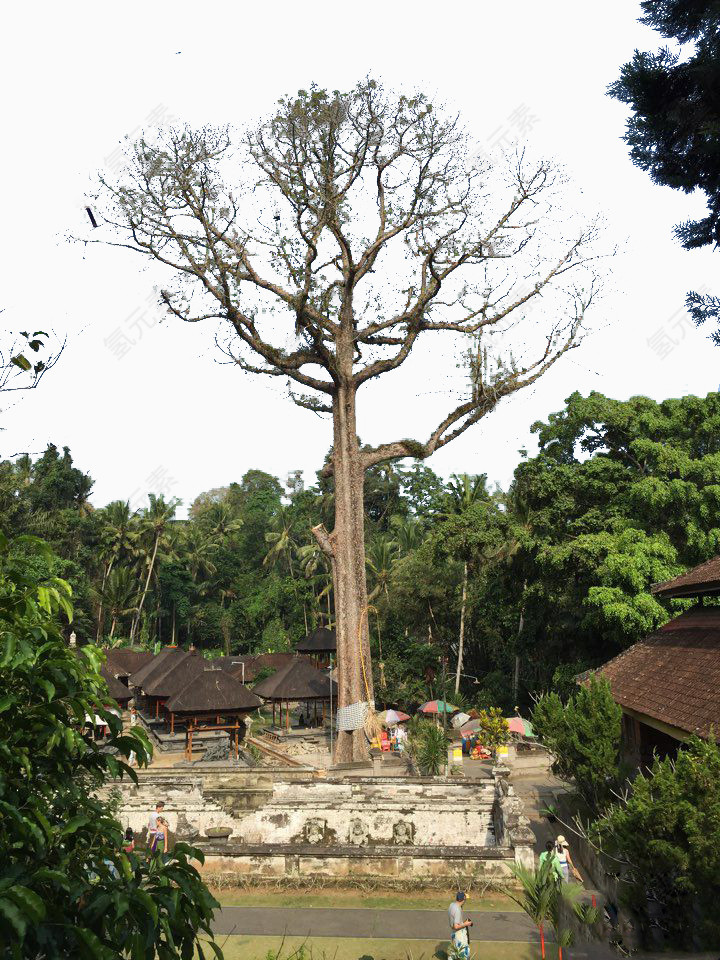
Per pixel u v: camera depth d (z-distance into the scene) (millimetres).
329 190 31047
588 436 40969
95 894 5039
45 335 7117
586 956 11352
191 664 43000
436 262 33562
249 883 15352
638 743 20922
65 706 5566
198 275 29812
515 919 13625
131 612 79375
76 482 84625
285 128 30391
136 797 19672
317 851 15547
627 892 11836
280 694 42312
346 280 33562
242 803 21016
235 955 12227
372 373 34250
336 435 33625
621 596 32438
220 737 39375
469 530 44781
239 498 113062
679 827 10570
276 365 32188
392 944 12625
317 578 80500
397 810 18688
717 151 9516
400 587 55844
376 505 86062
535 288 33219
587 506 39781
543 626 41781
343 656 31516
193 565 89750
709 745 11086
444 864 15320
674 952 11016
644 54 9367
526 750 34031
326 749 38625
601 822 13797
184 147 29781
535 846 18906
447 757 29453
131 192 29781
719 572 20344
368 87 30719
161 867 5586
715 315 9000
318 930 13305
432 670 54594
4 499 60781
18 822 4723
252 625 83500
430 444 33406
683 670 18500
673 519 35031
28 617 5570
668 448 36344
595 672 23547
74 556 76750
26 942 4543
